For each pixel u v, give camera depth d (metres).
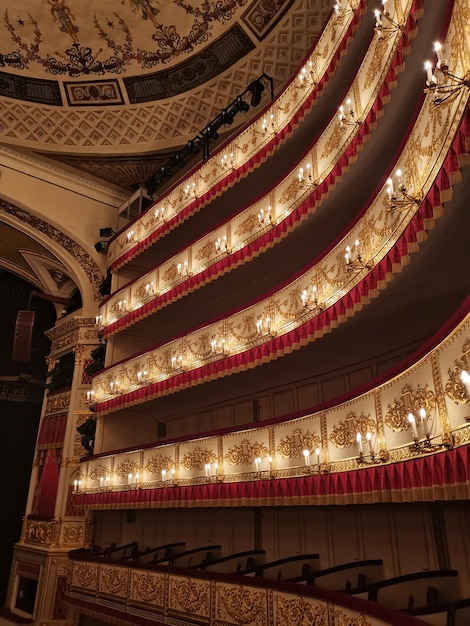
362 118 6.17
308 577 5.58
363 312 6.02
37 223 13.27
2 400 14.96
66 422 12.97
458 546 5.46
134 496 8.79
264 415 9.16
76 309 15.34
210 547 8.59
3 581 13.80
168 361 9.49
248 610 5.77
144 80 12.66
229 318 8.39
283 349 7.05
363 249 5.73
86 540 11.07
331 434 5.70
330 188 6.82
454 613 3.81
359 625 4.22
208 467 7.44
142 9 11.48
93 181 13.89
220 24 11.34
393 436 4.65
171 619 6.87
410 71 5.30
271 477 6.43
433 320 6.13
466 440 3.53
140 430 11.47
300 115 8.06
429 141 4.27
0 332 15.45
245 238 8.77
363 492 5.03
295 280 7.21
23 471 14.77
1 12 11.52
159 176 12.85
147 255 12.49
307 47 10.72
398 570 6.11
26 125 12.96
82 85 12.73
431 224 4.19
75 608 8.97
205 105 12.59
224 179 9.66
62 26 11.83
